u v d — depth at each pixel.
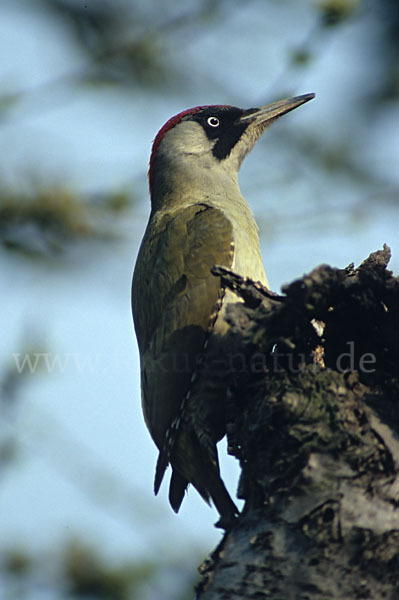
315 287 7.54
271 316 7.56
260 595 6.71
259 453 7.33
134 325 11.89
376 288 7.74
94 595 11.60
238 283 7.98
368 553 6.74
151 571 11.88
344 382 7.45
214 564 7.06
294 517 6.91
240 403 7.90
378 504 6.90
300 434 7.18
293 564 6.76
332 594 6.64
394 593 6.66
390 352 7.81
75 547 11.82
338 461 7.06
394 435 7.18
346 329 7.98
